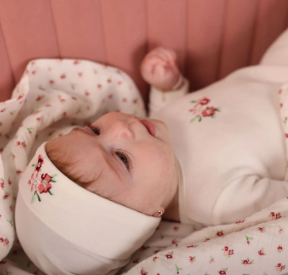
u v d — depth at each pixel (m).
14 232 0.71
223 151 0.73
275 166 0.75
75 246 0.63
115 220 0.62
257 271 0.59
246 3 0.93
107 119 0.72
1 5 0.79
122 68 0.98
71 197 0.60
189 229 0.75
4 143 0.85
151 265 0.60
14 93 0.85
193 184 0.73
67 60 0.90
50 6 0.82
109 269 0.67
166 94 0.99
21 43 0.85
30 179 0.65
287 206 0.62
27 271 0.76
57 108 0.85
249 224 0.63
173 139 0.78
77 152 0.61
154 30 0.94
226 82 0.91
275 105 0.79
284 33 0.92
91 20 0.87
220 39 0.99
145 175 0.64
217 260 0.59
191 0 0.91
